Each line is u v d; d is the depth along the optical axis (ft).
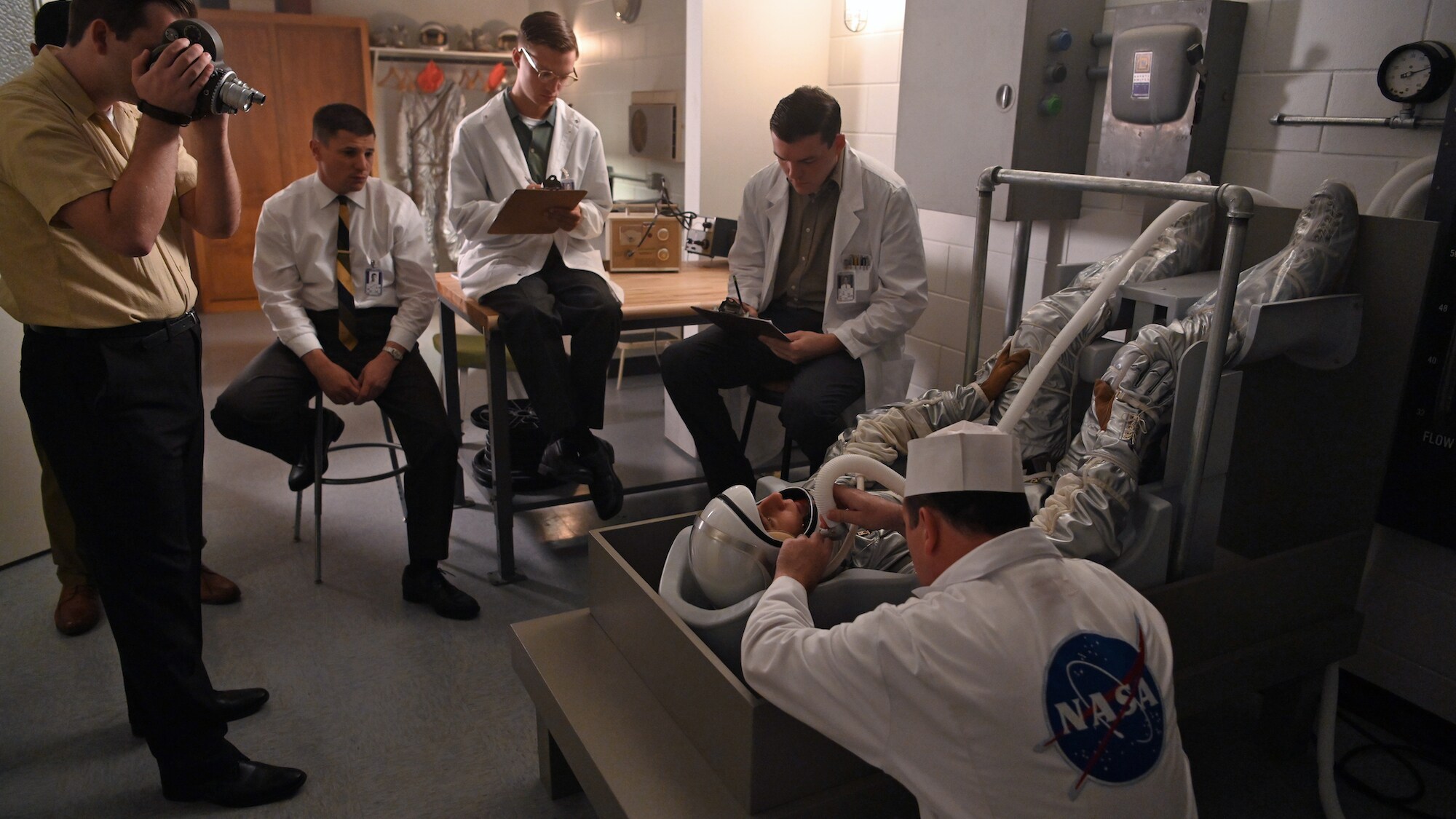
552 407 8.61
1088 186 5.76
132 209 4.69
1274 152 7.43
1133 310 6.68
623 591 5.39
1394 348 6.15
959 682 3.42
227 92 4.78
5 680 7.30
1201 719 7.16
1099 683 3.43
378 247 8.84
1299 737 6.60
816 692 3.76
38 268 4.97
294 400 8.49
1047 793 3.34
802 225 9.46
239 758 6.12
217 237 5.74
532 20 8.73
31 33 8.50
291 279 8.64
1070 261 9.36
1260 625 5.84
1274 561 5.73
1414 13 6.40
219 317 19.27
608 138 19.48
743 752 4.16
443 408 8.58
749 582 4.89
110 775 6.29
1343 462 6.61
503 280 8.74
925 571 3.99
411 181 20.99
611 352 8.96
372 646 7.86
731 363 9.18
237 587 8.55
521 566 9.36
